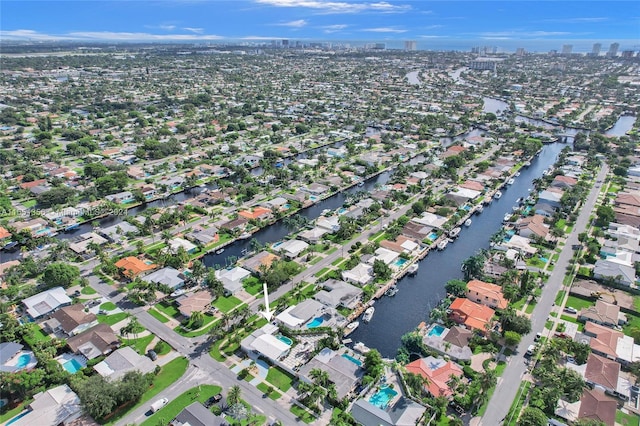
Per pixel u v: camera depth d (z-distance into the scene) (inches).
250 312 6368.1
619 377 5113.2
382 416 4552.2
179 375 5255.9
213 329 5812.0
